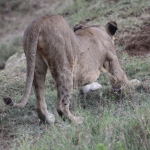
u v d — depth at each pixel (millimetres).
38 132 16656
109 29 20047
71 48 16375
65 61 16172
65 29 16188
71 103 18641
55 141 14859
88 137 14328
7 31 38500
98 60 18359
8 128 17516
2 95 21328
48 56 16062
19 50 31391
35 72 16797
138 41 24359
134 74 21500
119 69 19078
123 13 28703
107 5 31156
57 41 15938
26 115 18578
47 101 19391
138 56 23125
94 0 33094
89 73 17859
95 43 18266
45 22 15906
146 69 21562
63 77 16219
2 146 16156
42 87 17094
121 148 13320
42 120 17281
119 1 30891
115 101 18531
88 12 31453
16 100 20422
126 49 24078
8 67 27203
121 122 15273
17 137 16453
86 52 17516
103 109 17688
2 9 42375
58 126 16828
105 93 19328
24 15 40375
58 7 37156
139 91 19188
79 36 17625
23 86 22188
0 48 33000
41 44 15891
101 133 14445
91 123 15625
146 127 14414
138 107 16422
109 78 19000
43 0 40906
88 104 18734
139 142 14016
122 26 26688
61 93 16406
